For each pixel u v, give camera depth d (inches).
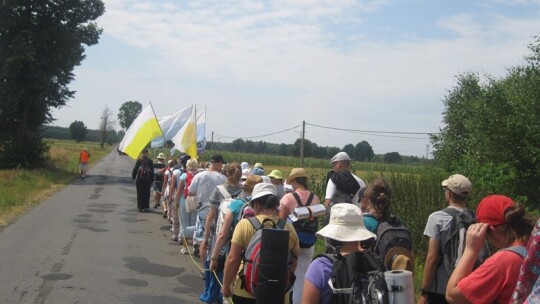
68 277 311.7
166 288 297.3
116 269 337.4
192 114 508.1
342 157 269.4
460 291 114.7
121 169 1739.7
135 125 486.3
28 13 1347.2
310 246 216.1
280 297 153.3
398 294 111.9
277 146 2738.7
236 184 256.2
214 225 255.1
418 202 350.3
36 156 1328.7
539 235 94.6
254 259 162.4
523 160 564.7
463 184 168.6
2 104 1270.9
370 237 125.5
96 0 1417.3
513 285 110.5
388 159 1566.2
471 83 903.1
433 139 890.7
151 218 580.4
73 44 1369.3
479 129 613.6
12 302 259.4
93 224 523.2
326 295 119.6
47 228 485.7
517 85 621.3
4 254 366.0
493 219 119.4
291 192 231.3
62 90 1433.3
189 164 392.5
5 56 1245.1
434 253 163.6
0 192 709.9
